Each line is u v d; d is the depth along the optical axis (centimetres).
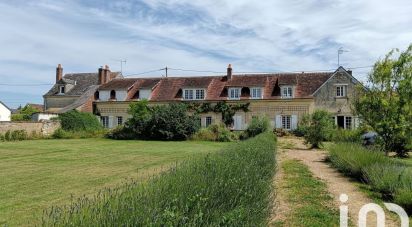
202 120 4672
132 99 4981
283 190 1050
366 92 1752
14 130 3656
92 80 5575
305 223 727
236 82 4734
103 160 1953
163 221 329
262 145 1289
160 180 474
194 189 446
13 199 1026
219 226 375
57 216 351
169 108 3697
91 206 368
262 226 492
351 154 1424
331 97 4394
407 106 1639
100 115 5062
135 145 2988
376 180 1077
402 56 1655
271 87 4638
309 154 2164
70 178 1375
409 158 1923
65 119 4109
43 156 2147
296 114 4428
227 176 573
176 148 2711
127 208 348
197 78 5022
